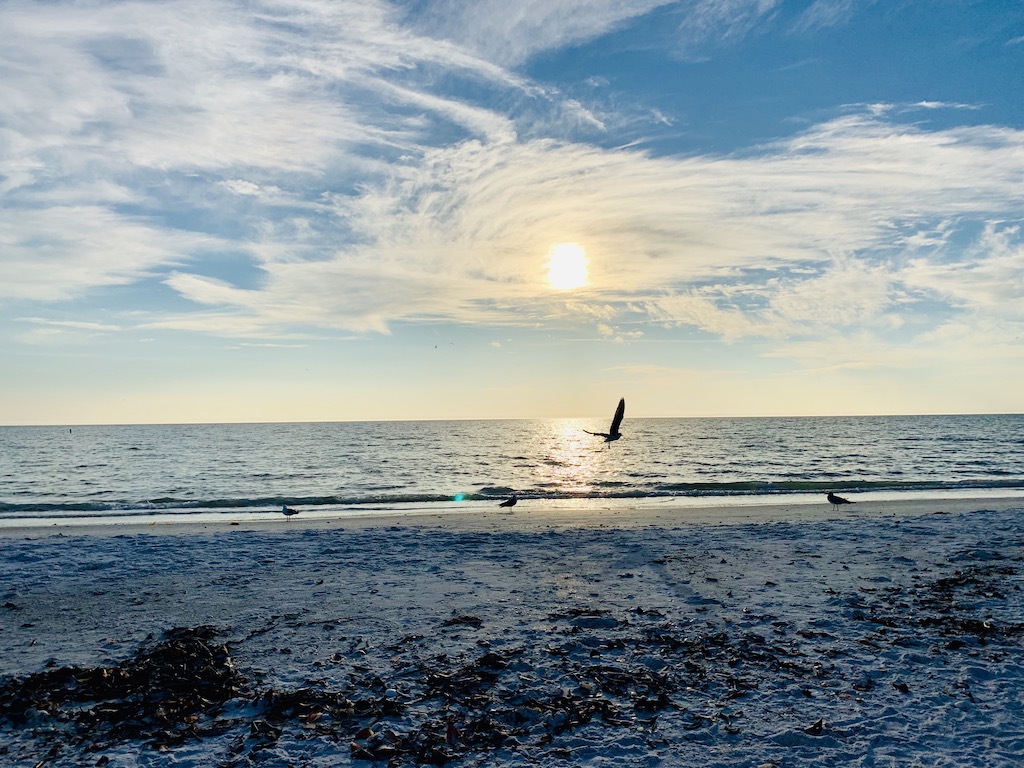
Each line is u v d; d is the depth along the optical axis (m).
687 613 11.09
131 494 34.19
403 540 17.34
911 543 16.48
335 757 6.71
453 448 77.81
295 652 9.47
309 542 17.06
